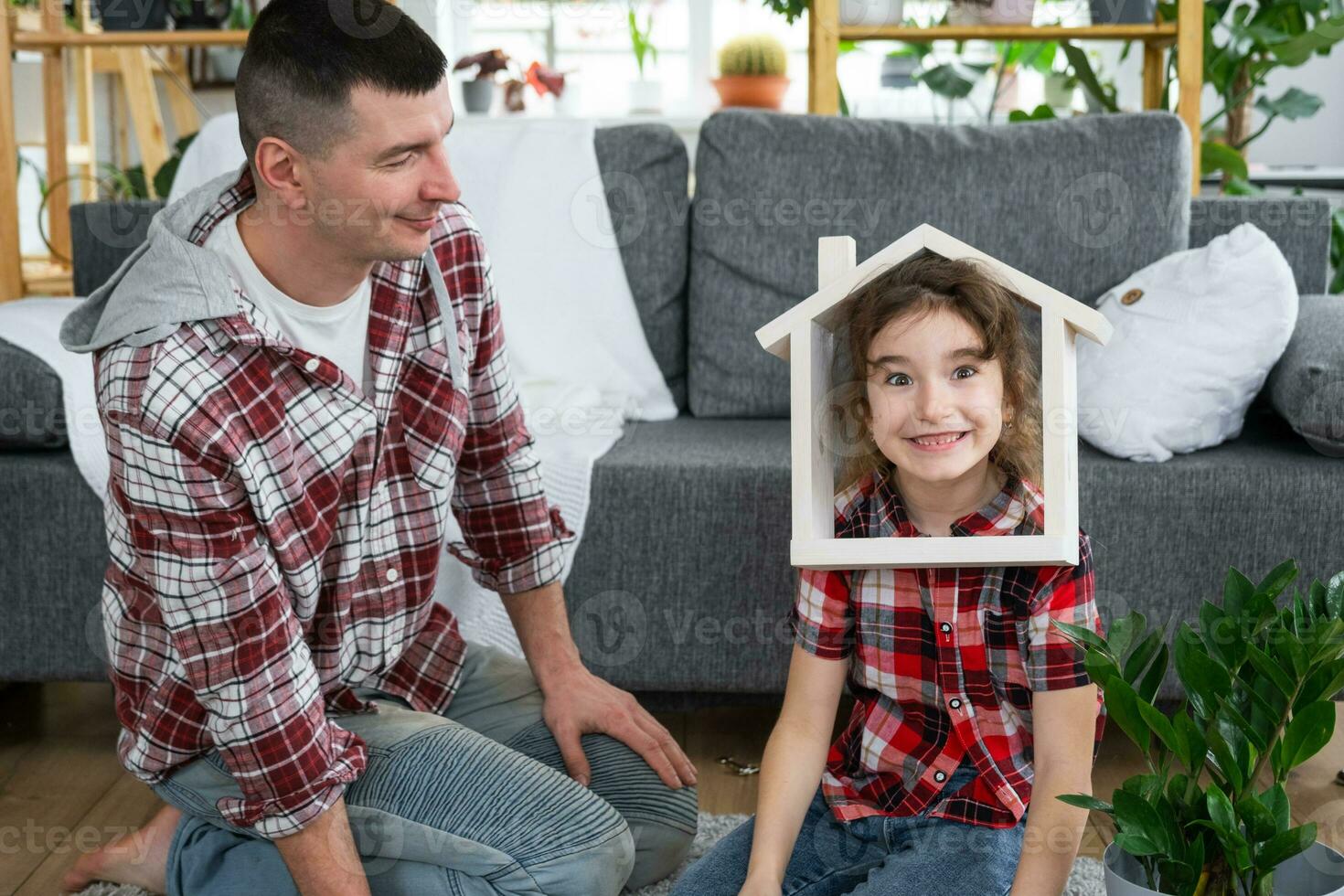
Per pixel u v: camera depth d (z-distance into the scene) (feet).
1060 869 3.06
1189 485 4.81
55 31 7.79
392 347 3.61
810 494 3.15
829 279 3.24
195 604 3.26
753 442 5.46
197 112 10.52
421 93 3.13
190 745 3.62
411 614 3.91
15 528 5.11
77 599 5.15
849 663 3.59
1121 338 5.16
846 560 3.12
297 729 3.35
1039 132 5.94
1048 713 3.20
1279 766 2.81
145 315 3.21
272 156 3.18
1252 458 4.94
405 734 3.74
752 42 10.03
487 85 10.38
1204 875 2.85
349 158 3.12
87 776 5.05
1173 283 5.22
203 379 3.22
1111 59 10.66
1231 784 2.82
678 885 3.38
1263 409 5.66
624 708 4.17
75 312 3.42
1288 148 11.07
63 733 5.49
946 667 3.32
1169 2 8.08
